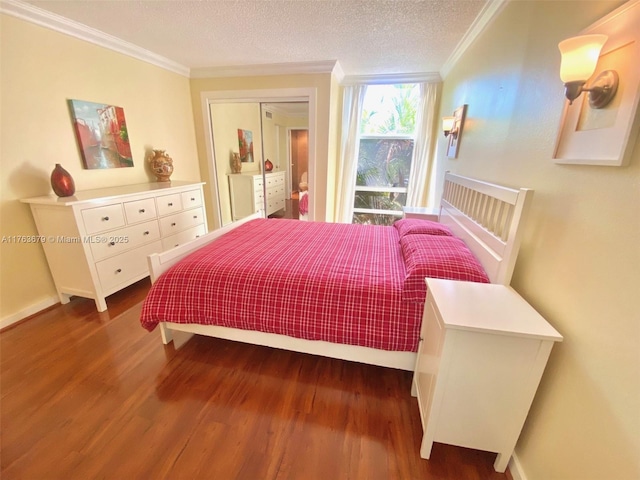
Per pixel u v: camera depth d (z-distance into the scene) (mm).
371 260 1839
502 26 1778
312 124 3623
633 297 737
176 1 1960
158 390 1560
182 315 1675
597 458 810
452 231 2324
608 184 846
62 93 2352
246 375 1679
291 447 1262
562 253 1045
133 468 1171
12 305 2160
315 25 2312
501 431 1108
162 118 3434
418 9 2021
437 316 1114
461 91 2732
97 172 2711
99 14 2172
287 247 2074
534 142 1312
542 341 957
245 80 3660
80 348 1896
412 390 1526
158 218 2873
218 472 1160
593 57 844
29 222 2217
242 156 4652
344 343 1511
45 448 1246
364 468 1183
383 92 4047
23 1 1978
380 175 4379
